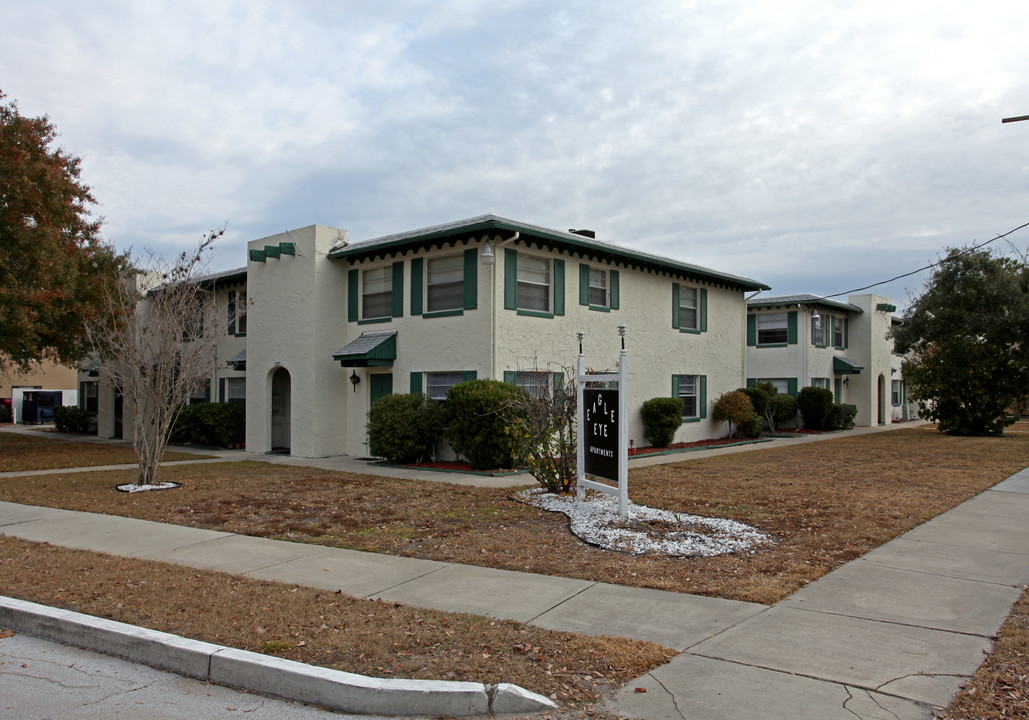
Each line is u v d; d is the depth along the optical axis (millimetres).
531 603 5914
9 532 8820
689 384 21828
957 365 24703
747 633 5211
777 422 28328
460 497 11281
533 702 4117
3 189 16375
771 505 10328
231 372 22062
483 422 14336
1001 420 25297
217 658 4707
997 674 4441
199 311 15109
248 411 19391
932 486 12180
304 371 17734
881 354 32938
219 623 5344
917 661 4676
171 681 4727
